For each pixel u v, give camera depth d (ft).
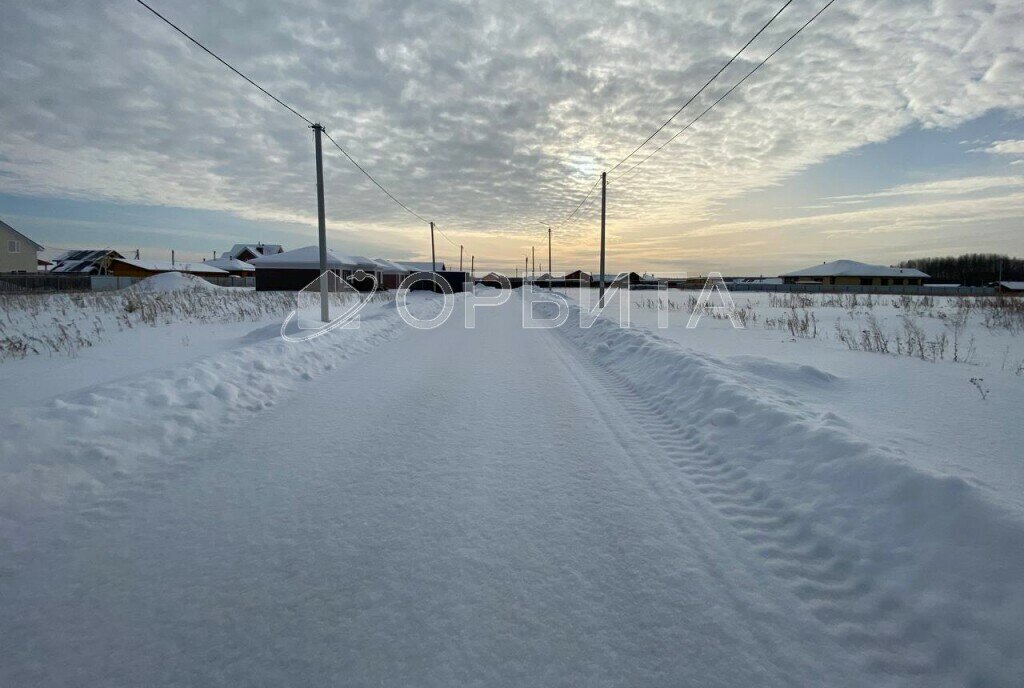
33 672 6.93
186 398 19.01
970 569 8.25
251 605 8.26
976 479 11.46
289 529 10.64
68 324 47.32
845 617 8.06
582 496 12.34
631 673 6.93
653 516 11.35
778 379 23.67
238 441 16.19
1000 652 6.92
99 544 10.05
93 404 16.29
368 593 8.55
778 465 13.30
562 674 6.89
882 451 11.95
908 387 22.62
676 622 7.92
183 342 38.70
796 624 7.89
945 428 16.33
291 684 6.70
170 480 13.12
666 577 9.07
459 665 7.03
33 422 14.29
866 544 9.60
